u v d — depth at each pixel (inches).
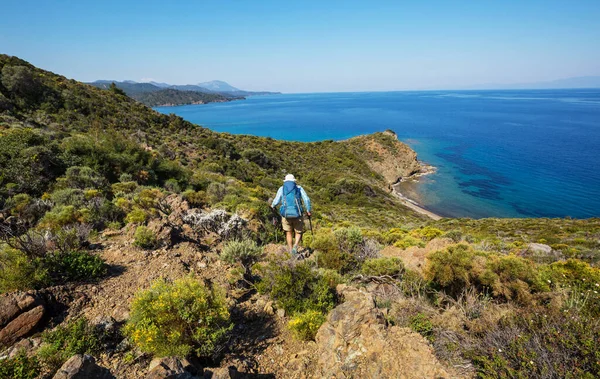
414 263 258.1
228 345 151.4
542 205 2048.5
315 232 336.5
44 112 1583.4
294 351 147.4
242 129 6284.5
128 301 174.4
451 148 4052.7
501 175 2807.6
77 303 166.7
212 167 1594.5
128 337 142.5
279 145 3282.5
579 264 202.5
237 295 198.2
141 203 426.6
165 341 131.4
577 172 2792.8
